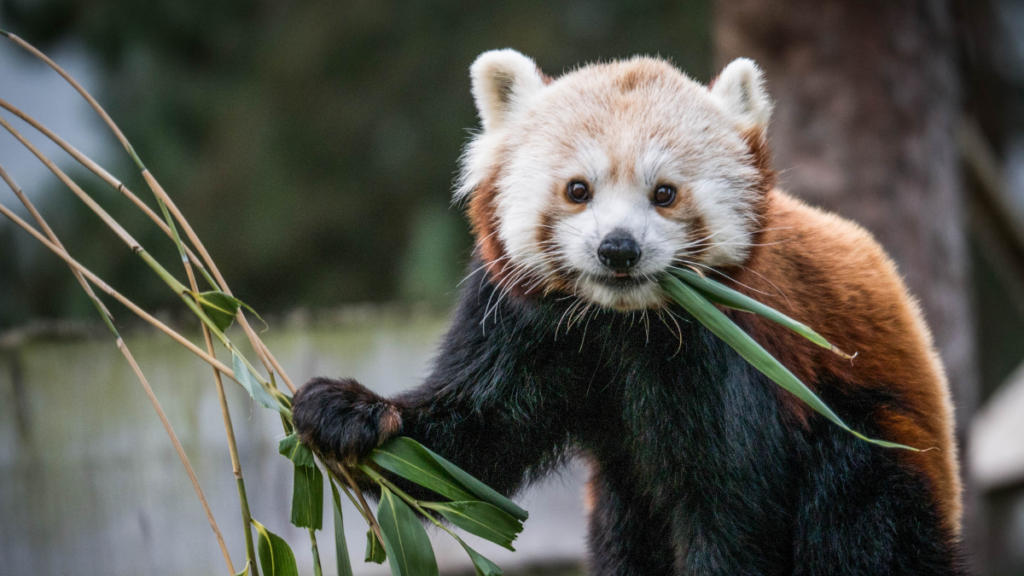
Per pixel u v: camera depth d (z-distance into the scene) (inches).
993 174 561.0
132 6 1090.1
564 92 260.8
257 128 1109.7
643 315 255.1
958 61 519.2
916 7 442.0
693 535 265.7
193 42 1136.8
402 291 1016.9
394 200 1141.7
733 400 256.1
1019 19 713.0
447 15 1138.0
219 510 422.6
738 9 456.4
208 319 219.5
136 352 419.5
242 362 220.8
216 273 221.9
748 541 259.0
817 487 270.2
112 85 1086.4
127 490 411.8
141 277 1007.6
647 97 253.3
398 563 222.7
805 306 272.1
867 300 284.4
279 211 1097.4
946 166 456.4
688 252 241.3
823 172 442.0
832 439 270.8
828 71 441.1
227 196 1090.1
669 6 1092.5
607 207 237.8
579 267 238.4
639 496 288.7
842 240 294.7
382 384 453.7
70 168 1011.9
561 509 467.8
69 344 411.8
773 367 220.1
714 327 227.9
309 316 454.9
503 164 262.7
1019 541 681.6
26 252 997.8
